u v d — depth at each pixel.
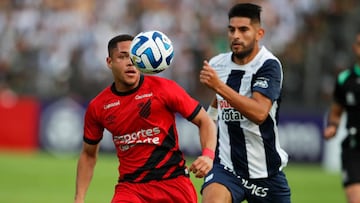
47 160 63.12
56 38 72.50
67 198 44.84
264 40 70.56
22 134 66.62
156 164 23.31
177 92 23.25
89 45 71.12
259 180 25.61
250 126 25.20
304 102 67.81
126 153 23.52
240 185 25.56
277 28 71.69
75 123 66.00
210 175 25.70
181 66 69.94
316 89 68.19
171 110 23.41
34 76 70.62
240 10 24.92
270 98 24.19
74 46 71.44
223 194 25.02
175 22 73.19
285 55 69.50
